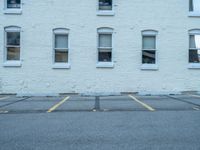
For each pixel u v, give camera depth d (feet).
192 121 28.43
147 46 63.46
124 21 62.54
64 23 62.39
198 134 23.38
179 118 30.01
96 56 62.44
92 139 22.04
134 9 62.64
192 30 63.26
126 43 62.54
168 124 27.09
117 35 62.44
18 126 26.78
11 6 62.90
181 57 63.05
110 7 63.36
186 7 63.21
